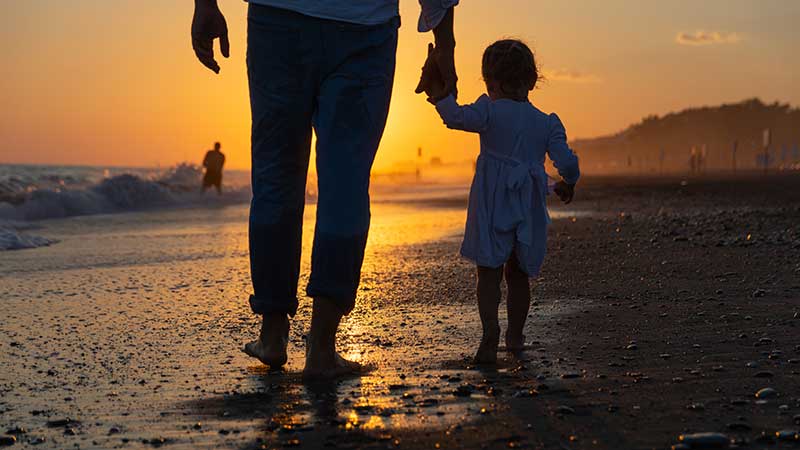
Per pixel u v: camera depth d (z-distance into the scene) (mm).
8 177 22500
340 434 2043
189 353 3324
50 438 2133
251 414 2303
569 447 1875
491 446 1900
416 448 1901
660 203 16828
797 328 3439
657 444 1879
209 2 2936
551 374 2703
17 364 3137
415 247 8102
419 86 3168
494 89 3309
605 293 4719
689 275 5387
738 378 2541
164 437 2102
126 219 14141
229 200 20938
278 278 2912
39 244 9008
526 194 3117
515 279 3256
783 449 1825
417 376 2746
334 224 2729
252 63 2844
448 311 4277
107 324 4051
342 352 3236
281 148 2859
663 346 3143
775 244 7152
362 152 2799
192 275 6152
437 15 2938
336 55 2764
